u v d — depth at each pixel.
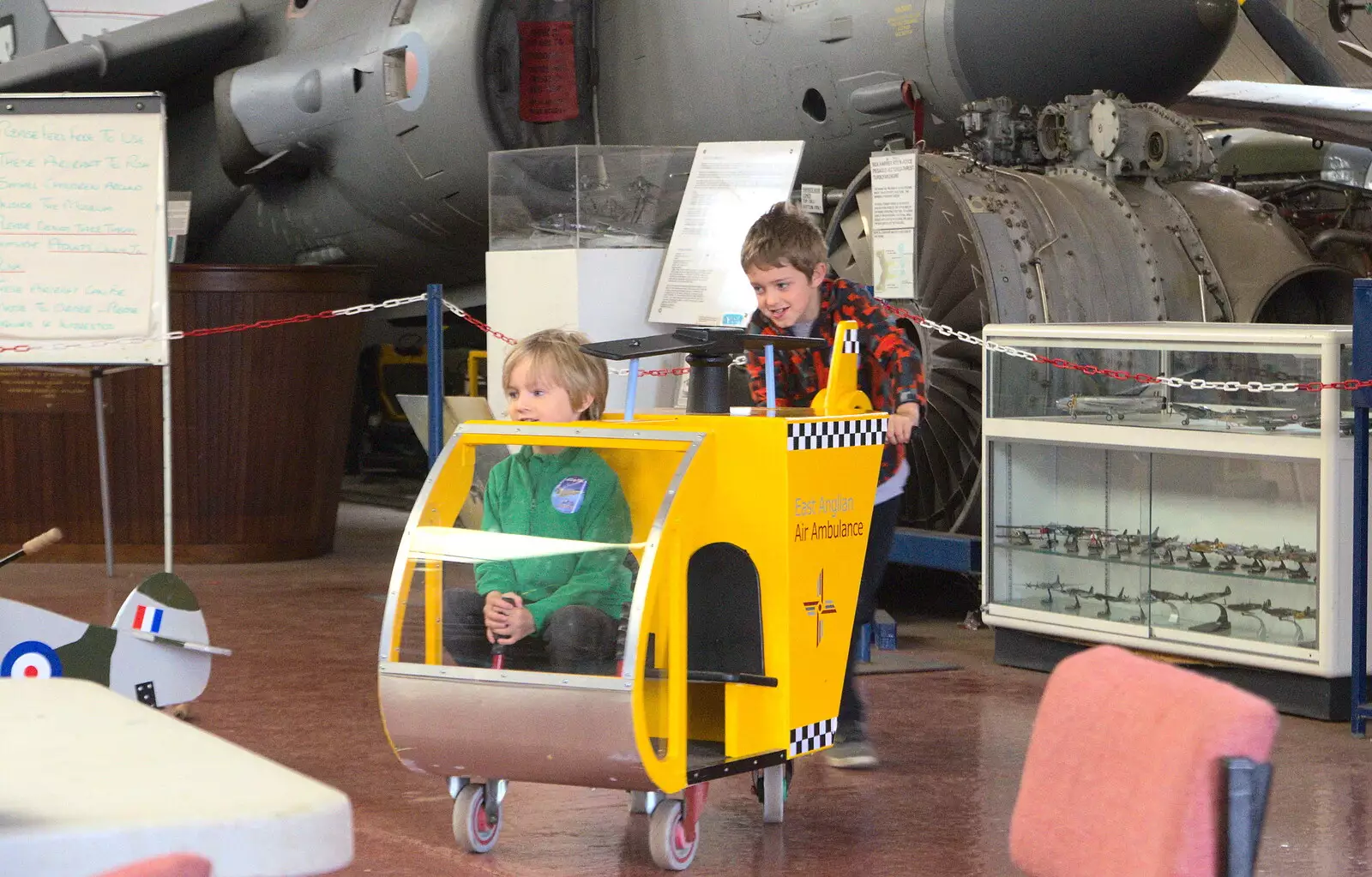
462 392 14.57
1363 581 5.18
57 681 1.60
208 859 1.01
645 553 3.38
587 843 3.96
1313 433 5.38
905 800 4.36
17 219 6.91
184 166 12.71
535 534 3.57
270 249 12.48
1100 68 7.74
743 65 8.54
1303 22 15.03
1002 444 6.47
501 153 7.33
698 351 3.90
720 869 3.72
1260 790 1.38
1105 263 7.21
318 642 6.96
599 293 7.07
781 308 4.30
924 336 7.39
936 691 5.91
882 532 4.44
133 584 8.81
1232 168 12.91
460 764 3.59
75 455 9.69
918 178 7.42
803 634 3.83
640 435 3.58
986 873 3.70
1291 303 8.38
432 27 9.60
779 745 3.83
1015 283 7.01
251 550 9.78
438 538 3.60
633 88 9.20
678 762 3.51
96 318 6.94
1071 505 6.39
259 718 5.45
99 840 1.06
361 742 5.07
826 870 3.72
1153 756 1.46
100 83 12.01
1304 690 5.49
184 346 9.57
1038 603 6.40
